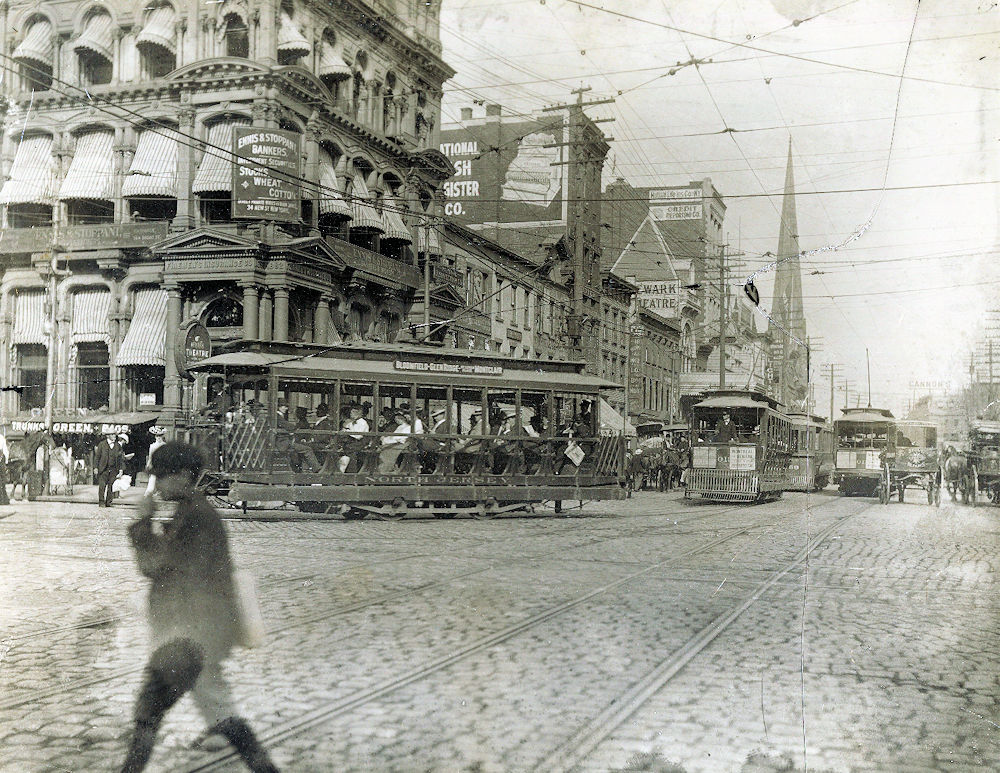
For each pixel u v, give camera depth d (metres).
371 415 19.30
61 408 32.16
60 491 25.92
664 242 56.19
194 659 5.09
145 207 32.78
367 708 5.86
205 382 19.22
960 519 21.84
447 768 4.91
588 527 18.33
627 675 6.70
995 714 5.89
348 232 35.44
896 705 6.06
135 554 5.05
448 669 6.79
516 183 49.81
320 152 32.72
